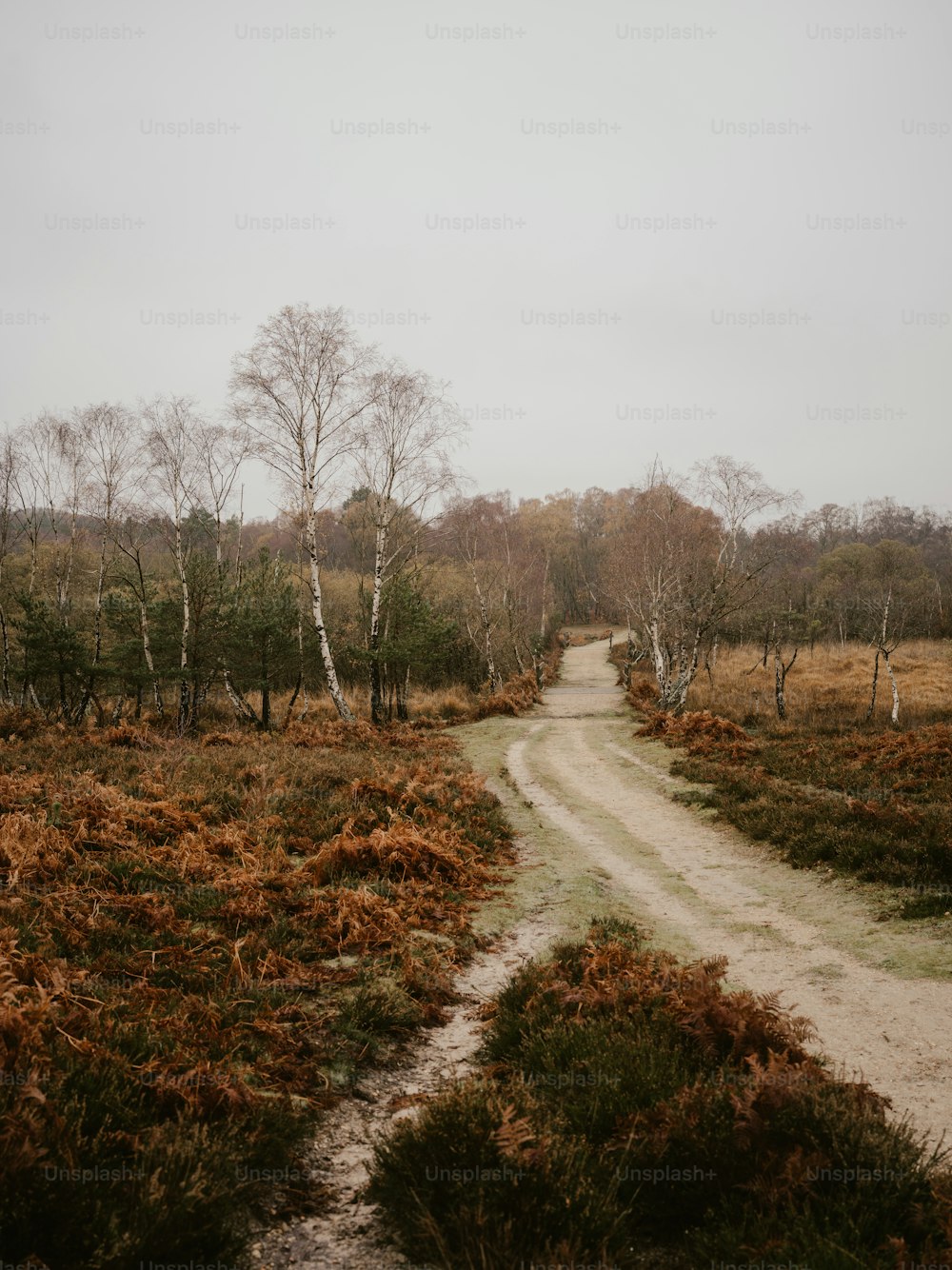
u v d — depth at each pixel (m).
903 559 71.62
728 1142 3.91
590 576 125.25
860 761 18.34
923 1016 6.41
